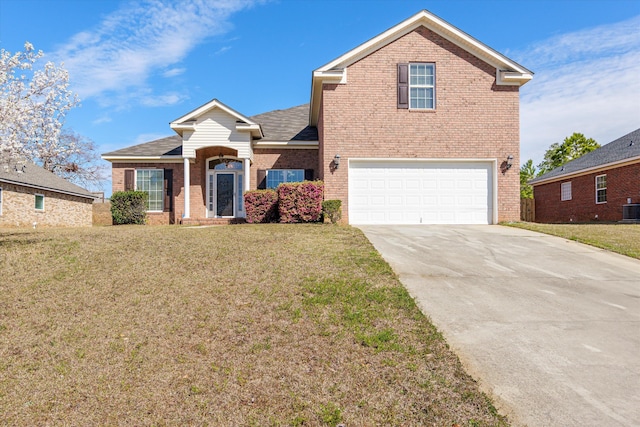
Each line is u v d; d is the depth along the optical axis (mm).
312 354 4367
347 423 3320
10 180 17438
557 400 3561
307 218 13945
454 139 14539
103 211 30906
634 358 4285
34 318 5285
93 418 3418
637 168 18922
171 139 20031
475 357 4281
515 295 6223
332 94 14523
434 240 10398
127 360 4285
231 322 5137
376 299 5789
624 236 11086
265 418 3396
